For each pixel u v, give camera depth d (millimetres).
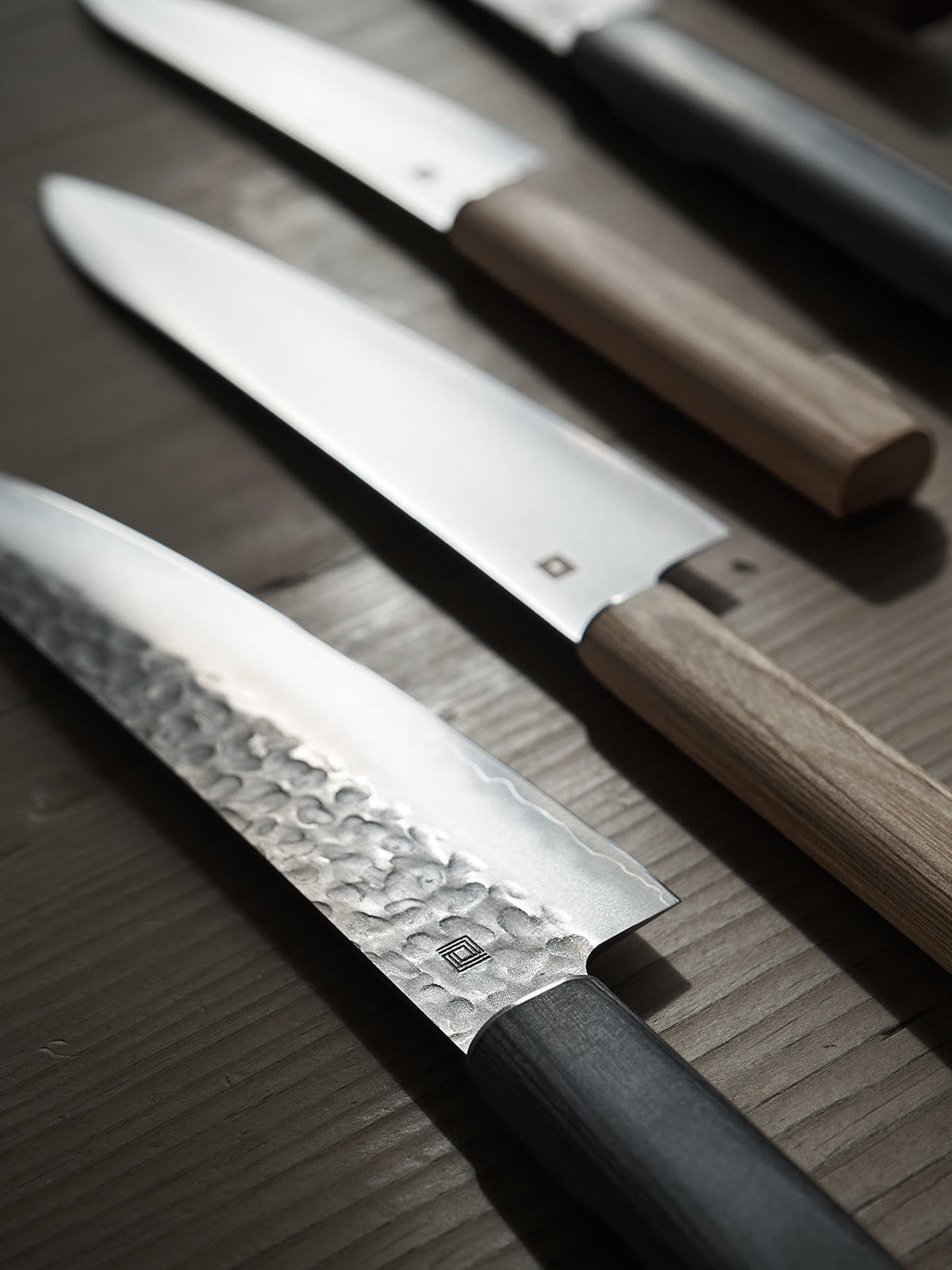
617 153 667
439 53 712
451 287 627
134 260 621
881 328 603
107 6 726
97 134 686
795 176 607
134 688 504
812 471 535
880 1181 435
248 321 594
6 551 535
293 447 580
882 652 523
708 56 644
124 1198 440
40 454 583
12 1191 441
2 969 476
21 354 610
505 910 453
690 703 485
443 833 468
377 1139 446
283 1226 435
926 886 448
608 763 506
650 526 525
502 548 524
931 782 460
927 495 557
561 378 597
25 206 660
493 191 613
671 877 484
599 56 660
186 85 703
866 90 673
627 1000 462
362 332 588
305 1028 463
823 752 469
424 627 536
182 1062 459
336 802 477
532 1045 422
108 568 529
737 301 614
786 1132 442
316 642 511
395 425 558
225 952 477
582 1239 431
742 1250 390
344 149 650
